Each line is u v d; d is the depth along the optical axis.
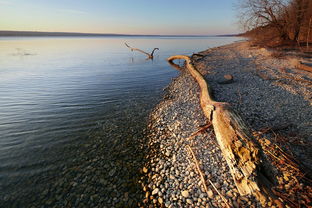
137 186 4.15
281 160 3.98
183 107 7.79
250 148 3.31
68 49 43.91
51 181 4.43
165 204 3.61
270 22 18.94
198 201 3.50
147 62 24.20
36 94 10.89
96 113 8.33
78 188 4.20
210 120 5.51
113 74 16.66
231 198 3.42
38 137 6.31
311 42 18.22
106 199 3.87
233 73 11.95
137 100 10.02
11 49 40.16
